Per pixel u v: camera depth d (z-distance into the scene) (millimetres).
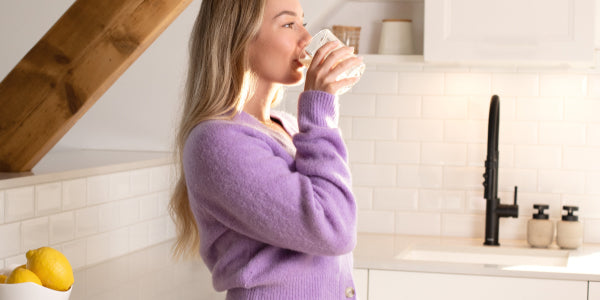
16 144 1839
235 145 1102
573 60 2316
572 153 2646
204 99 1204
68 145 2695
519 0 2330
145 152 2584
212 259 1260
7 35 2648
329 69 1191
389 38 2576
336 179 1112
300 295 1182
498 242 2592
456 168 2727
